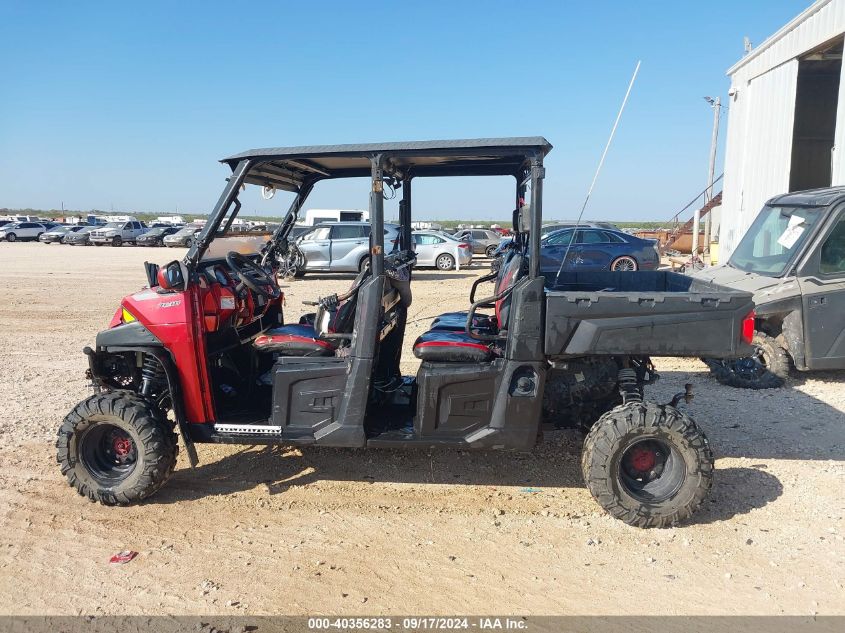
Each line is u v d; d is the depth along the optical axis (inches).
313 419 162.9
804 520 156.2
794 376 282.0
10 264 941.2
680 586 130.3
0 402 251.0
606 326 149.8
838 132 415.2
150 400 168.2
